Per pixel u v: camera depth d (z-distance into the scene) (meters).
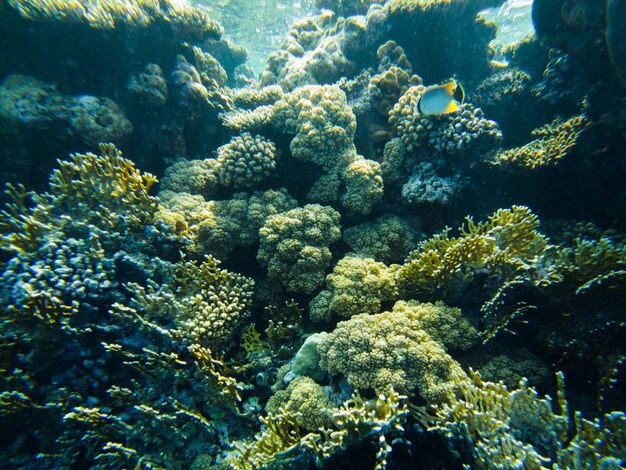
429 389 0.73
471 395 0.71
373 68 1.60
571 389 0.83
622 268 0.80
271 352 0.98
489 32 1.57
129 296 0.95
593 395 0.80
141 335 0.89
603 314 0.81
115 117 1.25
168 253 1.06
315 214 1.12
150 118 1.43
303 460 0.71
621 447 0.62
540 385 0.82
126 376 0.90
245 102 1.66
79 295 0.87
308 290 1.04
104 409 0.85
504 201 1.33
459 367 0.78
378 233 1.17
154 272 0.98
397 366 0.76
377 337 0.80
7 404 0.80
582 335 0.82
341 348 0.80
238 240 1.18
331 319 0.99
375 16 1.54
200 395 0.88
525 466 0.62
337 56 1.61
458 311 0.87
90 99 1.23
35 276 0.86
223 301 1.00
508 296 0.89
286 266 1.07
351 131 1.28
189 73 1.51
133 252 1.01
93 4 1.24
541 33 1.42
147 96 1.37
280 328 1.00
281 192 1.26
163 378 0.87
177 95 1.46
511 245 0.95
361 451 0.72
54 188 1.01
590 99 1.21
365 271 0.98
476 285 0.94
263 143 1.25
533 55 1.50
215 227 1.15
